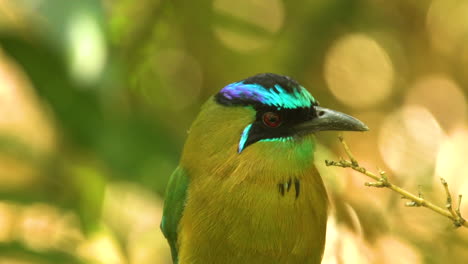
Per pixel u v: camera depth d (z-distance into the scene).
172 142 12.90
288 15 16.12
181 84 16.11
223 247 9.16
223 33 16.39
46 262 11.98
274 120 8.97
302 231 9.16
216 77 16.19
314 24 15.88
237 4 16.89
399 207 13.22
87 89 10.36
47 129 15.33
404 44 17.88
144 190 13.45
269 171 8.98
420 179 14.38
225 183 9.05
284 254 9.17
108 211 13.72
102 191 12.62
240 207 9.00
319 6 15.75
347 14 16.28
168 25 15.18
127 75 13.52
